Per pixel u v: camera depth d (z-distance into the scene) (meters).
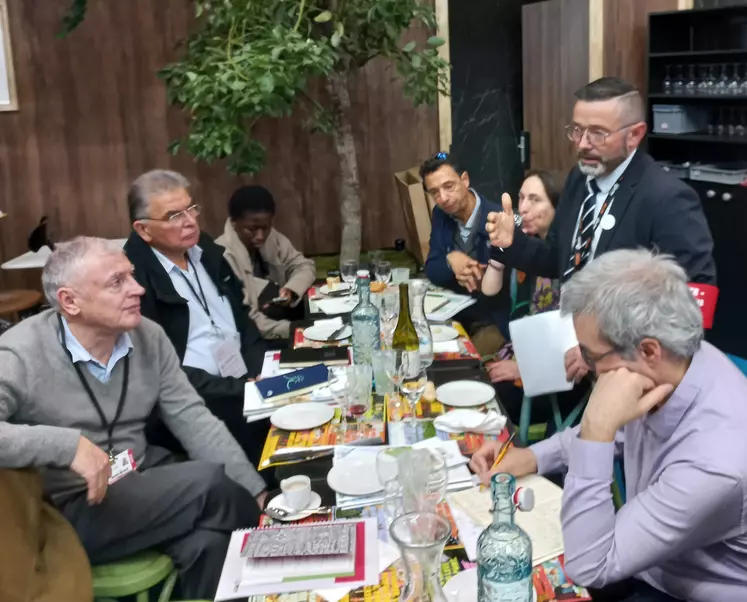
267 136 4.44
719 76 4.95
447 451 1.77
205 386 2.71
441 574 1.35
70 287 1.94
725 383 1.36
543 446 1.73
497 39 4.79
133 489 1.94
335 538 1.44
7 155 4.21
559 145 4.69
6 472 1.68
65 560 1.72
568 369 2.13
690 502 1.28
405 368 2.15
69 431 1.83
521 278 3.10
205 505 1.96
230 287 3.09
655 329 1.30
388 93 4.56
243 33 3.51
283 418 2.02
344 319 2.89
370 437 1.88
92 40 4.19
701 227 2.22
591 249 2.40
